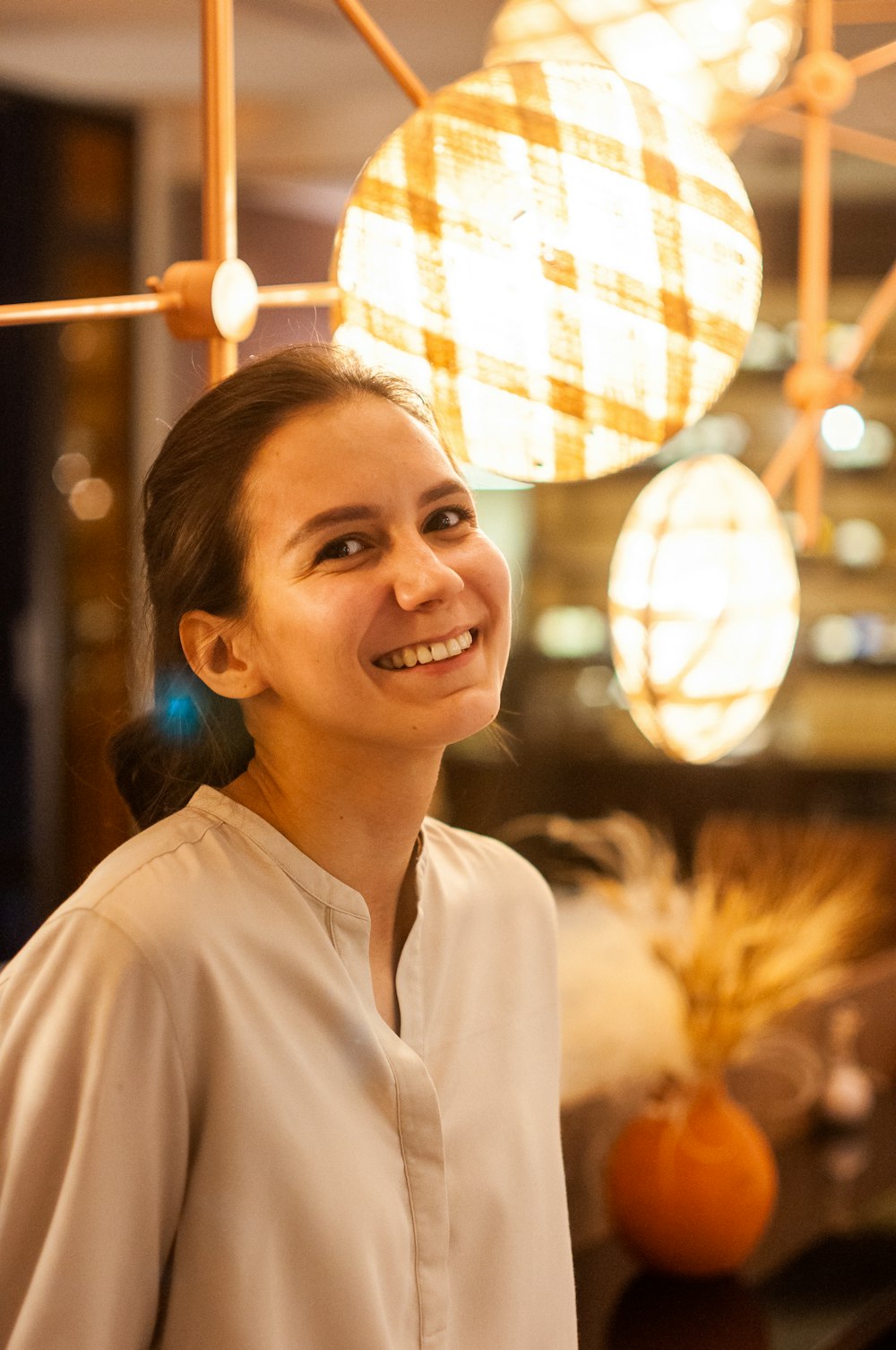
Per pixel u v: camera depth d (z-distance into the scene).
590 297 1.01
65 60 4.80
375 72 4.84
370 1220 0.93
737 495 1.47
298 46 4.59
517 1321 1.07
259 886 0.95
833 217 5.52
